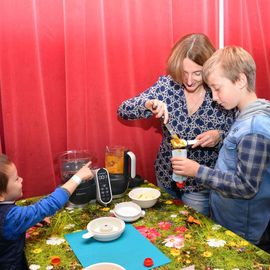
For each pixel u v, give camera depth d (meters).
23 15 1.53
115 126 1.83
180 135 1.56
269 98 2.19
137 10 1.75
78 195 1.38
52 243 1.12
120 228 1.15
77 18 1.61
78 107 1.69
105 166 1.67
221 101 1.16
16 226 1.07
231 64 1.10
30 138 1.64
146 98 1.56
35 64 1.58
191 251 1.04
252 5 2.04
